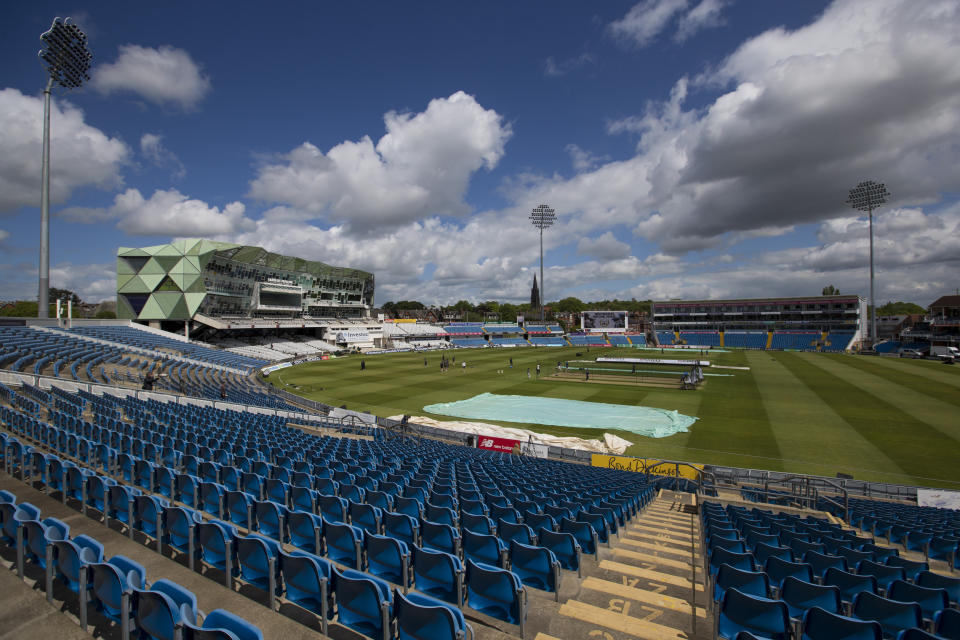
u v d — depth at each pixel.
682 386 46.59
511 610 5.48
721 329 120.19
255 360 63.03
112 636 4.57
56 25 40.03
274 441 17.44
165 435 16.47
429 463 15.77
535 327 127.44
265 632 4.97
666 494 18.25
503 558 6.76
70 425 15.51
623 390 45.25
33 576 5.58
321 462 13.69
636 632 5.72
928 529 11.87
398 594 4.54
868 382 47.81
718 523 9.89
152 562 6.40
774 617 5.06
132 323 60.12
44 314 42.84
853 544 9.16
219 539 5.90
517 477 14.45
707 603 6.56
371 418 29.28
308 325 88.38
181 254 63.47
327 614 5.22
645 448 26.23
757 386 46.41
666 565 8.38
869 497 18.23
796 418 32.34
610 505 11.23
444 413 35.12
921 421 30.83
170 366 44.72
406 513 9.23
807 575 6.55
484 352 94.00
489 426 28.42
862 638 4.53
